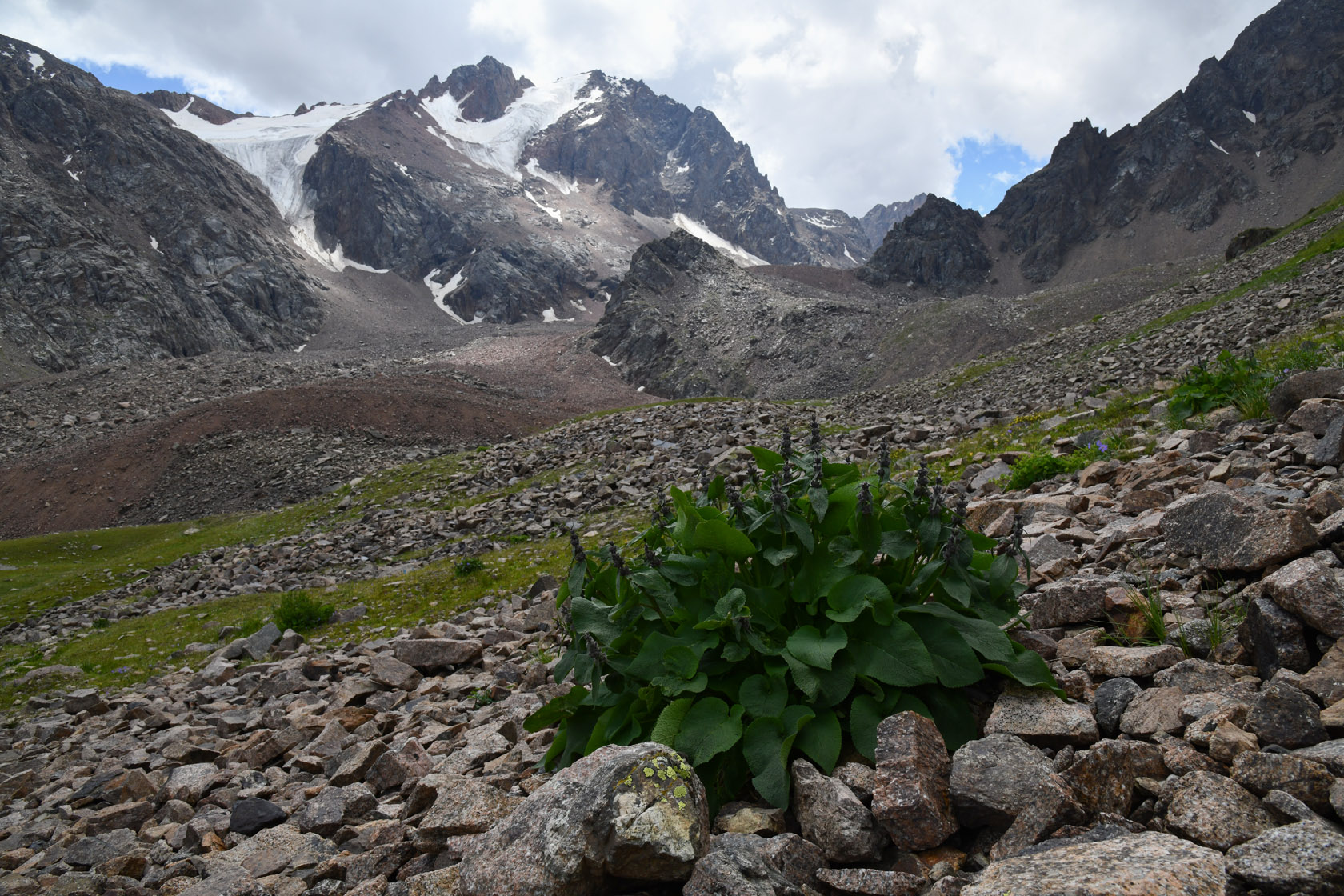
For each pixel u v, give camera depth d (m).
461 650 11.91
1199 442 10.55
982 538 4.90
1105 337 55.50
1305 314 25.55
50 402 142.12
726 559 4.42
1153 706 3.75
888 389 64.00
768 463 5.06
